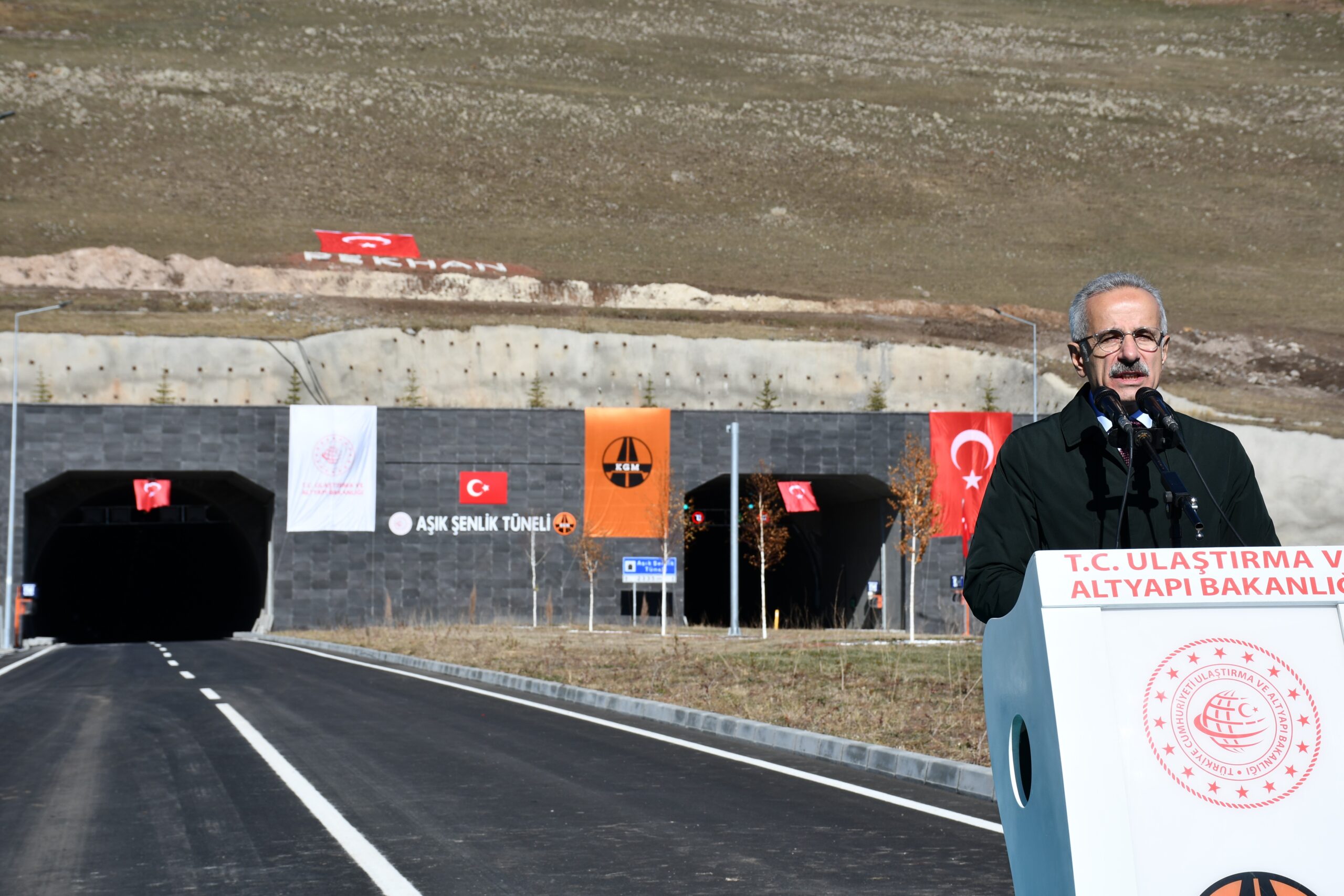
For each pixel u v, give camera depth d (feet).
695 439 232.94
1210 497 15.12
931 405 277.23
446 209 449.48
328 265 348.18
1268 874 11.48
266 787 46.70
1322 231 469.16
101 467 224.12
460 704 79.77
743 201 485.97
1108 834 11.46
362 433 226.99
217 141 481.46
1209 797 11.61
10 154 438.81
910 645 120.98
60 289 295.07
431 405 269.64
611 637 164.96
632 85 594.24
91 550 319.68
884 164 526.57
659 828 37.52
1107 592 12.05
